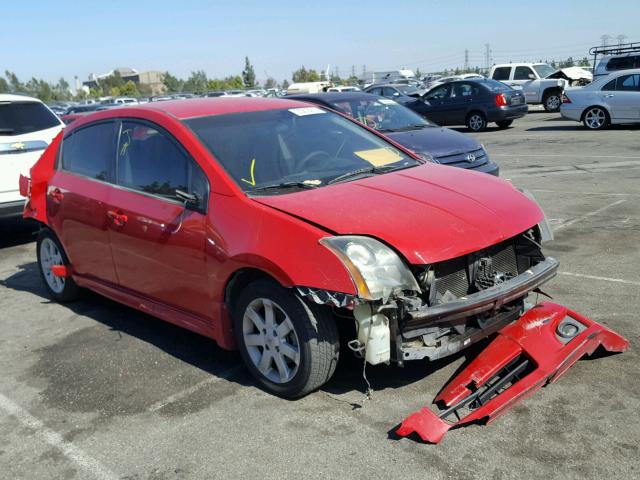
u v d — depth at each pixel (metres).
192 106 4.71
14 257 7.80
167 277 4.34
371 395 3.73
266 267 3.56
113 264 4.88
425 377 3.90
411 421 3.25
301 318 3.52
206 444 3.41
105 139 5.04
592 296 5.07
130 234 4.55
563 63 43.66
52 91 101.94
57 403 4.01
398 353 3.39
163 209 4.29
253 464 3.20
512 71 25.55
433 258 3.36
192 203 4.05
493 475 2.95
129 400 3.96
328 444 3.31
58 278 5.85
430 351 3.42
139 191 4.56
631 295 5.04
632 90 16.58
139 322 5.32
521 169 11.79
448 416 3.44
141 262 4.54
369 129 5.13
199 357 4.53
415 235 3.43
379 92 25.50
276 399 3.82
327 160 4.43
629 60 20.27
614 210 7.97
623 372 3.79
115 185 4.80
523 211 3.93
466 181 4.23
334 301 3.29
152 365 4.45
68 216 5.26
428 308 3.36
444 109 20.45
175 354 4.61
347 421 3.50
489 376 3.51
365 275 3.24
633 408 3.41
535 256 3.99
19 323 5.50
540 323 3.88
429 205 3.73
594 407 3.44
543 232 4.07
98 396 4.05
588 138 15.52
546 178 10.61
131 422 3.70
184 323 4.37
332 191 3.90
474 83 19.84
